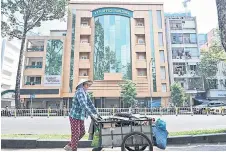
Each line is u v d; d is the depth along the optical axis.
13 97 42.88
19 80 28.62
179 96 33.88
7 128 10.62
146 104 35.50
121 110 23.58
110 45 36.94
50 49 35.47
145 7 38.59
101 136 4.38
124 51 36.94
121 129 4.45
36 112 23.19
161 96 35.50
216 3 9.05
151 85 35.81
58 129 10.16
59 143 6.18
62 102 34.66
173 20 40.62
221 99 37.62
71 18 37.41
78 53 36.12
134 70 36.16
